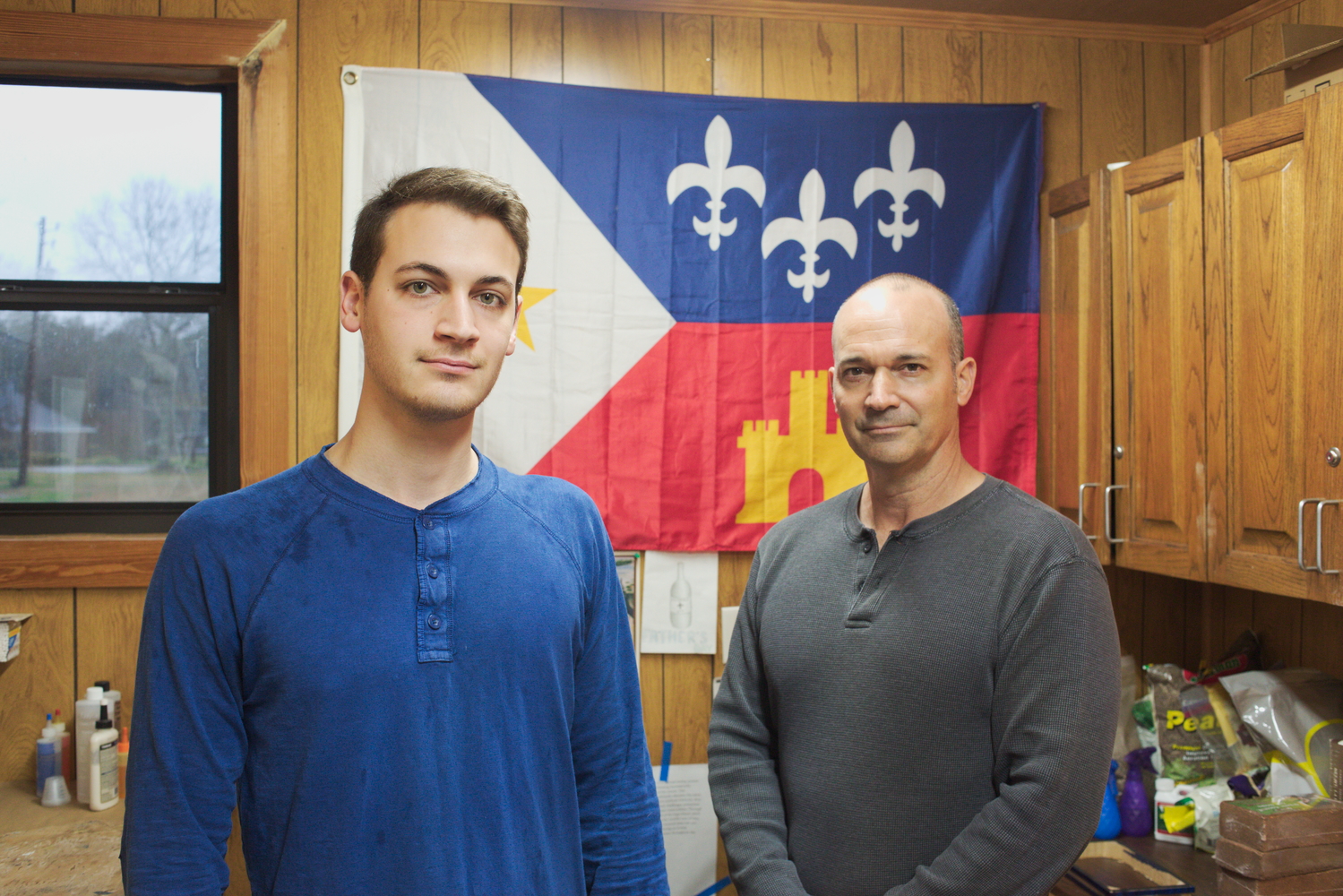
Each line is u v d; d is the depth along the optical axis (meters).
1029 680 1.18
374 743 0.85
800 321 2.20
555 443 2.11
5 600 1.96
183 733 0.84
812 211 2.20
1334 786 1.71
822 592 1.35
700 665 2.20
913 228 2.22
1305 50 1.66
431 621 0.89
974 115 2.24
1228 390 1.75
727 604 2.20
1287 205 1.62
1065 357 2.17
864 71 2.26
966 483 1.36
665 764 2.18
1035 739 1.16
